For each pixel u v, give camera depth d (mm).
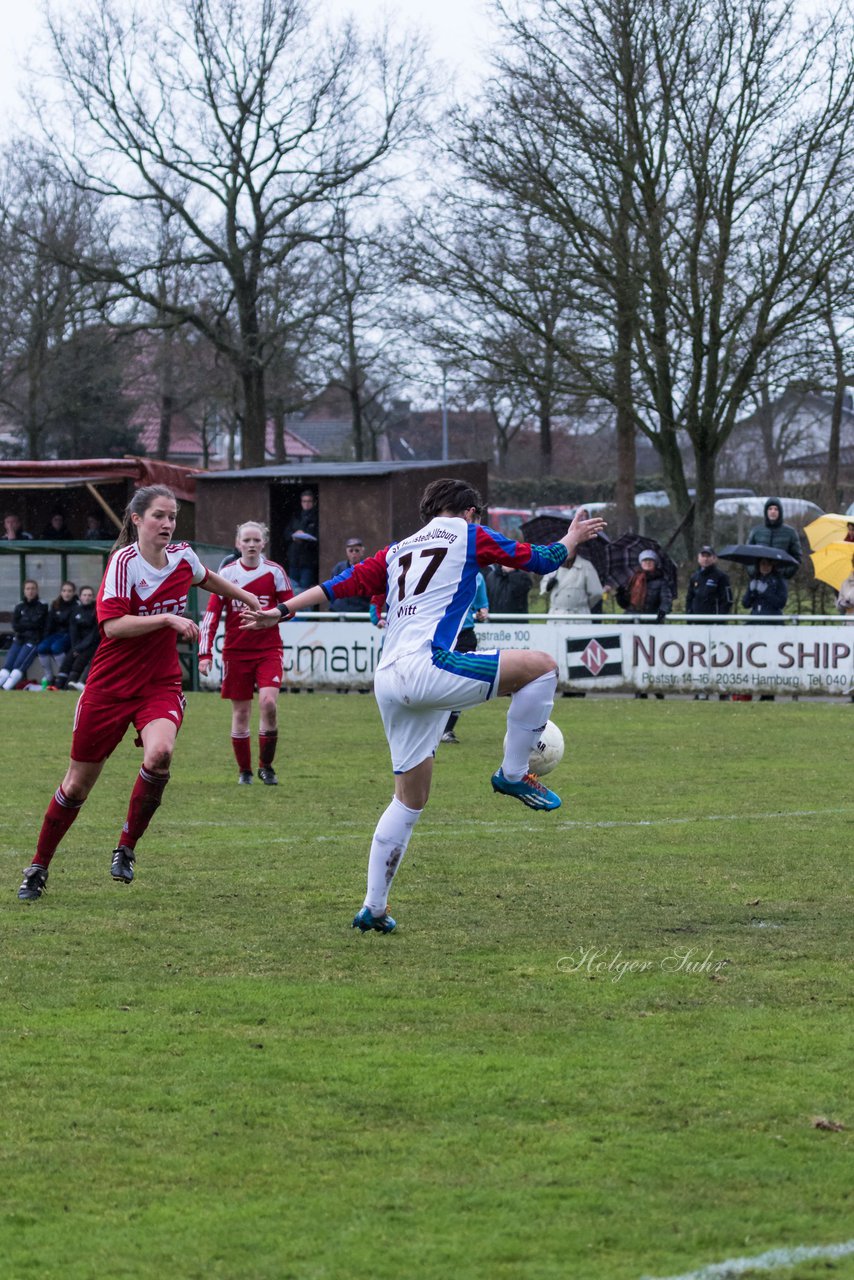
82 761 12008
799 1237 5809
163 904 11812
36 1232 5883
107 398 83062
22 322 63375
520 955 10133
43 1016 8703
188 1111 7172
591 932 10797
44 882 12117
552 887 12430
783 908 11578
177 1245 5762
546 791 11195
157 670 12086
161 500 11773
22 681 35719
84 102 57375
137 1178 6402
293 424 149125
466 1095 7363
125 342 65125
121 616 11680
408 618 10414
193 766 21266
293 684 33969
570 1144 6738
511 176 44875
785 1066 7789
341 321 63312
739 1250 5691
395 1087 7484
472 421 123438
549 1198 6168
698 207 44750
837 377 46031
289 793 18469
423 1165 6516
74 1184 6340
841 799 17609
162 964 9906
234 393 77750
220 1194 6234
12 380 71688
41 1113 7145
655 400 48250
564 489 84438
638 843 14609
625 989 9258
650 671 32000
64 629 35812
